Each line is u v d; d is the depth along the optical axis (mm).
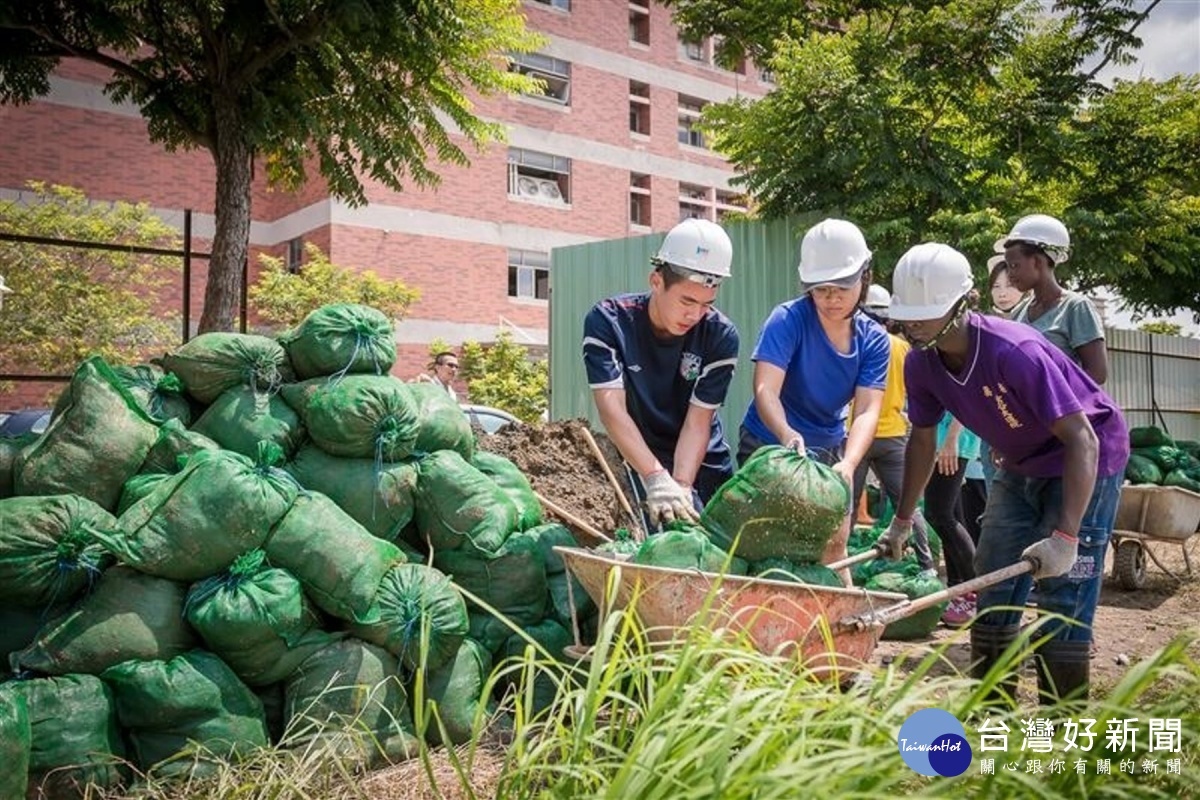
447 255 21250
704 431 3756
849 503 3432
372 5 8102
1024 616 3381
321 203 19969
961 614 5391
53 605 2797
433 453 3523
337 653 2908
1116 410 3178
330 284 17734
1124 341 13461
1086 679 3111
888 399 5480
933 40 10586
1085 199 11492
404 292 18516
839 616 2746
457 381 20078
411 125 10070
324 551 2895
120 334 15648
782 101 10391
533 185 23016
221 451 2973
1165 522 6539
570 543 3646
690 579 2672
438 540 3412
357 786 2617
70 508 2801
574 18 23766
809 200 10445
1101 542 3160
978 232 9664
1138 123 11391
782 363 3822
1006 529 3324
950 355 3115
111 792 2555
